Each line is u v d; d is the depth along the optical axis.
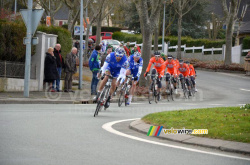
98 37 67.06
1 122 16.44
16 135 13.64
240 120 15.85
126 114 21.33
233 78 55.50
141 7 38.97
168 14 99.25
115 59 21.02
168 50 88.50
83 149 11.90
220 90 43.22
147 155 11.42
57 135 13.96
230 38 66.38
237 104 30.08
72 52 32.78
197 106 27.47
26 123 16.39
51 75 31.58
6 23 30.05
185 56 84.75
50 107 23.88
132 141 13.41
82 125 16.48
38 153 11.18
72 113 20.86
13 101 25.88
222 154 11.79
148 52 39.19
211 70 66.62
